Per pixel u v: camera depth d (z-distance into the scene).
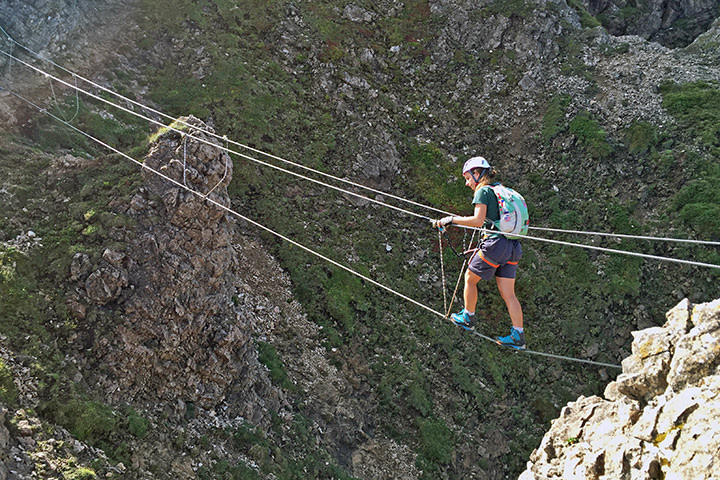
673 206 27.38
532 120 29.98
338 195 24.31
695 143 28.89
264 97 25.16
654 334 7.18
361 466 17.52
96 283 13.38
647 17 42.50
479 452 20.05
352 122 26.56
